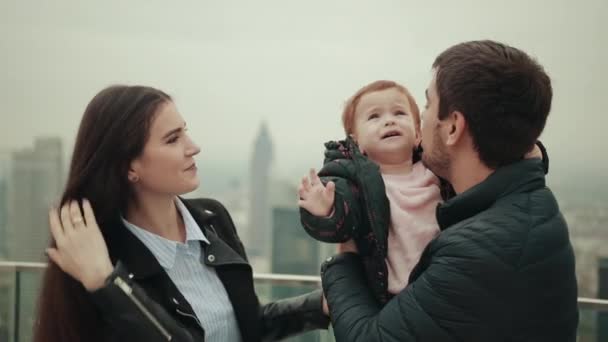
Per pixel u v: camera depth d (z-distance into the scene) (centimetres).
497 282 118
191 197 177
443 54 135
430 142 138
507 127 125
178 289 153
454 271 119
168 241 155
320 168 154
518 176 128
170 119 147
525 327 119
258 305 171
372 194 143
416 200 150
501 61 125
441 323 119
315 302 174
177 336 139
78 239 137
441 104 131
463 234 122
